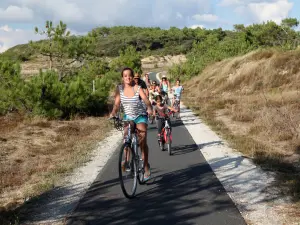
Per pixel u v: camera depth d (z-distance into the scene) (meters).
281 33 53.78
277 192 5.52
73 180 6.46
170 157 8.10
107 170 7.07
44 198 5.53
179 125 13.12
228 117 14.55
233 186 5.91
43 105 14.32
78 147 9.38
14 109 15.45
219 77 29.20
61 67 18.39
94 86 17.48
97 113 16.55
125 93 5.59
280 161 7.39
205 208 4.93
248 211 4.83
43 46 17.03
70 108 15.41
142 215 4.73
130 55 38.62
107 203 5.21
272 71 23.81
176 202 5.19
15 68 14.99
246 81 24.98
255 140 9.60
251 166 7.14
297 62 23.62
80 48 17.59
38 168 7.34
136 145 5.72
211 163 7.46
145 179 6.11
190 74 42.34
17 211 4.99
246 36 52.91
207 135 10.86
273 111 12.38
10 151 8.95
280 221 4.48
